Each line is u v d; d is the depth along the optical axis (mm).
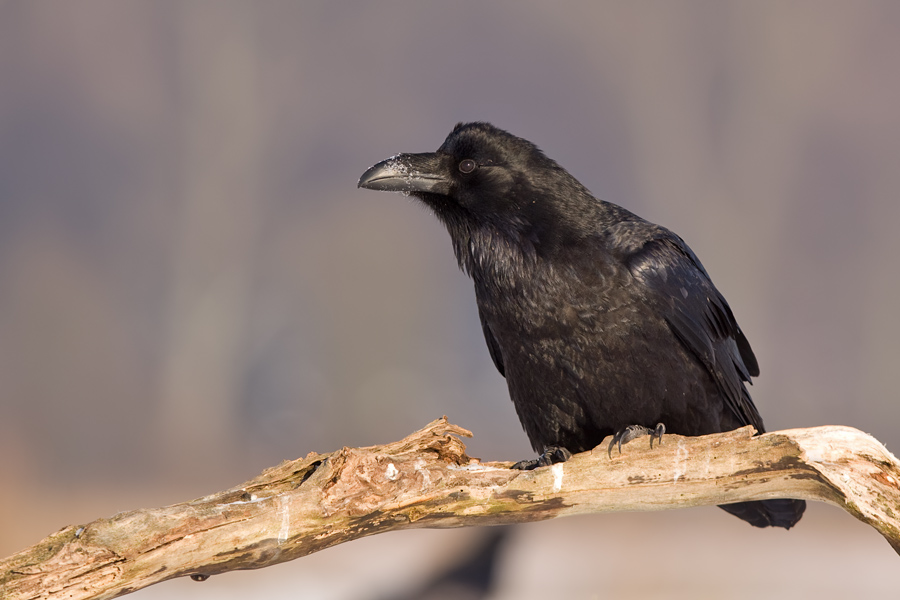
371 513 4293
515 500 4492
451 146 5434
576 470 4512
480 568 8484
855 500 4199
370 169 5410
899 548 4188
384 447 4473
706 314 5348
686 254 5520
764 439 4363
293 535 4199
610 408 5113
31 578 3916
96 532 3977
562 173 5305
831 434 4277
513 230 5172
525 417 5414
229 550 4129
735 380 5488
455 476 4406
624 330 5004
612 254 5078
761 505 5605
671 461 4492
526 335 5152
